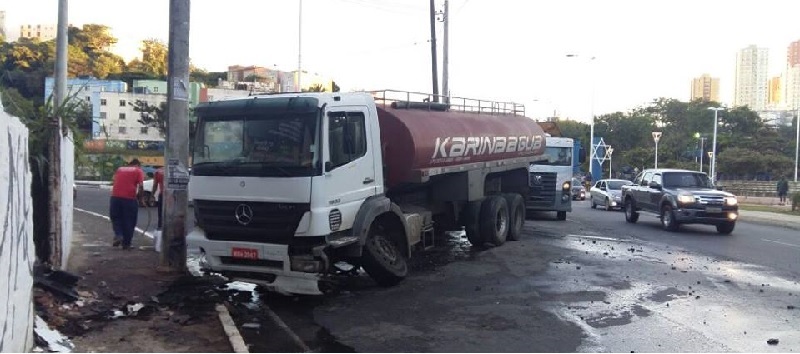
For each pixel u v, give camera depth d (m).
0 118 4.67
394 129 10.94
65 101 10.97
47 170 9.38
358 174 9.48
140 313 8.02
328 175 8.74
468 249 14.47
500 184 16.28
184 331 7.32
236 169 8.85
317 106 8.65
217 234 9.13
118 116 71.56
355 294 9.75
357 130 9.55
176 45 10.39
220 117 9.05
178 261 10.54
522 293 9.86
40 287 8.20
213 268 9.17
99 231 15.39
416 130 11.13
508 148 15.41
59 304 7.98
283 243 8.75
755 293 10.08
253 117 8.91
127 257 11.61
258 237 8.88
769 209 32.53
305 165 8.56
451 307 8.93
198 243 9.16
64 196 10.13
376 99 11.34
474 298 9.48
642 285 10.60
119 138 69.25
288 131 8.71
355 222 9.39
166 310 8.25
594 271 11.84
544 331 7.74
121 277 9.91
